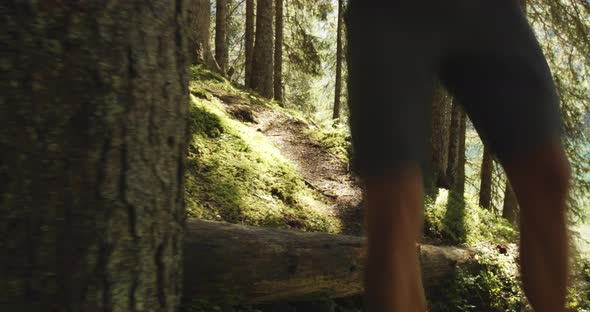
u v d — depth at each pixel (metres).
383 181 1.26
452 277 5.01
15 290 1.48
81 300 1.56
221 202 5.39
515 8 1.54
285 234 3.40
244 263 2.95
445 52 1.44
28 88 1.47
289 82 23.88
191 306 2.66
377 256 1.26
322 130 9.31
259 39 14.23
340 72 19.00
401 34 1.36
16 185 1.46
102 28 1.57
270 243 3.15
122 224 1.64
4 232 1.46
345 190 7.37
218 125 7.10
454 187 12.29
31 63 1.47
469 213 8.21
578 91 10.41
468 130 15.48
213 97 8.95
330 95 23.34
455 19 1.41
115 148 1.61
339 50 18.95
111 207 1.61
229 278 2.89
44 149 1.49
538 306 1.50
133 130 1.65
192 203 5.07
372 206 1.28
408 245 1.26
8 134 1.45
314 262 3.36
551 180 1.42
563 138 1.48
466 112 1.57
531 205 1.45
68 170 1.52
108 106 1.58
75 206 1.54
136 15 1.65
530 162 1.43
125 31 1.62
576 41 10.38
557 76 10.15
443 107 10.09
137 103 1.66
